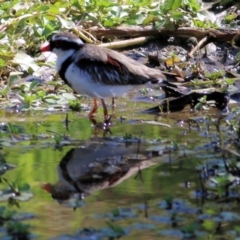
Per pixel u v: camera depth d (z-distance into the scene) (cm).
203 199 974
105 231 873
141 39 1673
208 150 1165
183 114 1398
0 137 1235
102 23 1697
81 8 1689
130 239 859
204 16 1745
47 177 1048
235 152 1085
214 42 1684
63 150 1171
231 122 1273
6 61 1525
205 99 1427
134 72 1316
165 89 1485
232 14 1778
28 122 1332
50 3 1723
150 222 903
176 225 895
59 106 1437
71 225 893
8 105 1421
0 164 1098
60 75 1330
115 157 1138
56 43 1309
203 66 1616
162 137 1241
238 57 1620
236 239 854
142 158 1134
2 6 1667
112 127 1307
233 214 920
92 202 966
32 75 1543
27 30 1616
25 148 1179
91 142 1212
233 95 1487
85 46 1316
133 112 1408
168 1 1680
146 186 1020
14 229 872
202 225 893
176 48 1677
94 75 1289
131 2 1741
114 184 1028
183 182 1031
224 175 1034
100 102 1465
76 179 1042
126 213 928
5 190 995
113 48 1645
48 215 923
